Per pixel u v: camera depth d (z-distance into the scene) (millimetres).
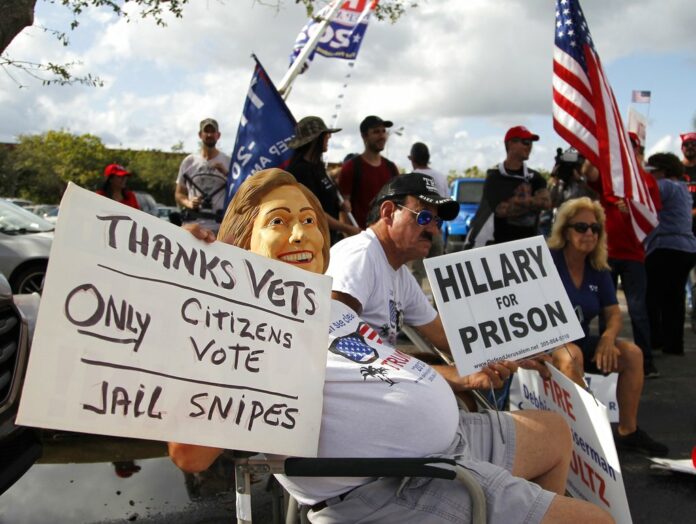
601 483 2207
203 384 1511
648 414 4629
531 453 2080
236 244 2025
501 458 2037
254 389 1583
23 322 3150
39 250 8352
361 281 2352
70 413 1329
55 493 3254
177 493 3275
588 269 3771
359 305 2338
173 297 1500
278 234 1955
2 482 2750
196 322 1524
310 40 6191
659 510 3182
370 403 1764
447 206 2402
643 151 6738
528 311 2387
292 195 2014
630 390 3705
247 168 4789
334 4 6188
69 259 1360
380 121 5633
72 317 1353
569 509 1729
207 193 5984
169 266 1509
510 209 5027
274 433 1604
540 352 2373
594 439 2230
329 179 4973
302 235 1960
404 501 1751
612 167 4848
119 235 1440
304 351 1679
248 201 2020
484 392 2941
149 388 1436
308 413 1662
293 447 1632
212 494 3271
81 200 1395
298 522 2039
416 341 2773
